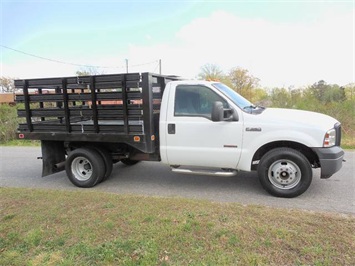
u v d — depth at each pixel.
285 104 14.22
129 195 5.03
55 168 6.47
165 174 6.76
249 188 5.55
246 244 3.18
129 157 6.10
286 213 3.99
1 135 13.95
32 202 4.72
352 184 5.57
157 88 5.75
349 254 2.96
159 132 5.51
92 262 3.02
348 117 11.84
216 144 5.18
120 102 5.41
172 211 4.11
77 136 5.83
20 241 3.50
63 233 3.61
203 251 3.10
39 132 6.14
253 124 4.97
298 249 3.05
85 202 4.64
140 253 3.10
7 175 7.30
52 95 5.85
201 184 5.91
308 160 5.00
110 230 3.62
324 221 3.70
